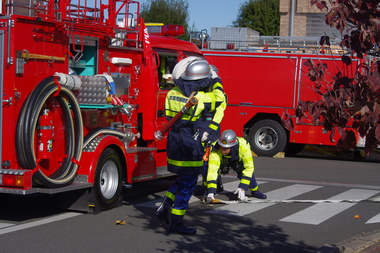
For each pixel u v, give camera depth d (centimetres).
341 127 405
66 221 735
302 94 1562
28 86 692
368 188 1091
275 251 612
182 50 1034
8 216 766
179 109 663
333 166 1439
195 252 602
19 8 682
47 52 719
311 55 1537
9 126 677
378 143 399
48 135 705
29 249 596
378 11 396
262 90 1602
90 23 783
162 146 952
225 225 735
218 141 844
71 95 730
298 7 2475
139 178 879
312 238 672
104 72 841
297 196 969
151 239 653
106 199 795
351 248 586
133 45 909
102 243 629
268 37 1636
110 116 839
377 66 397
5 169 673
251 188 929
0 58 676
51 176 710
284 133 1590
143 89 924
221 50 1667
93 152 757
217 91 669
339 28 402
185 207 674
